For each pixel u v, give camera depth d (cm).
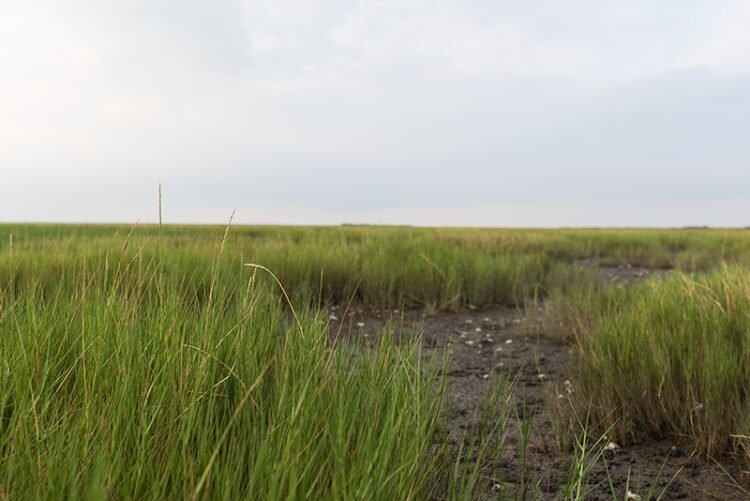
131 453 163
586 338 525
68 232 1638
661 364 358
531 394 421
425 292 821
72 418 183
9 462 148
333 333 589
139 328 231
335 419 181
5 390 195
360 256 959
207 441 168
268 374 227
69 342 240
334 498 137
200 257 755
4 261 629
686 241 2086
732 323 407
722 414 314
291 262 831
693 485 271
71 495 128
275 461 145
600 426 344
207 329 224
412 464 168
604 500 253
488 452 284
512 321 746
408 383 217
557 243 1920
